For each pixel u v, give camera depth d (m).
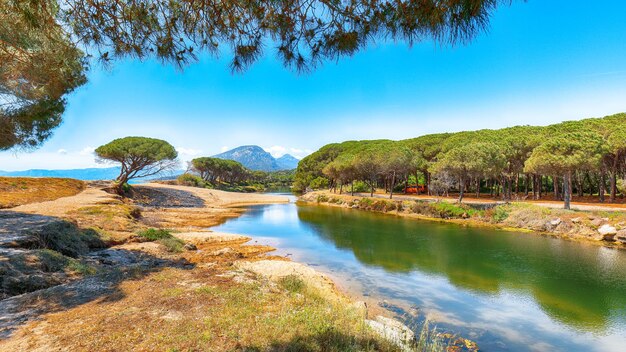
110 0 4.11
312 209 45.47
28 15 4.25
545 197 43.75
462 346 7.71
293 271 12.84
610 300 10.65
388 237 22.59
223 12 4.01
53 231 11.15
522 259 15.89
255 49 4.10
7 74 8.21
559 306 10.21
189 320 5.18
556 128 39.72
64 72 7.77
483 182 62.44
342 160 65.50
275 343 4.59
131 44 4.36
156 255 13.36
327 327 5.37
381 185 84.19
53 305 5.67
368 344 5.05
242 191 96.75
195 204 50.16
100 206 21.78
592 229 20.67
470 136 50.75
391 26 3.39
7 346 4.06
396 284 12.50
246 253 17.44
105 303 5.86
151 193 50.19
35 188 29.67
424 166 53.34
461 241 20.58
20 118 11.53
